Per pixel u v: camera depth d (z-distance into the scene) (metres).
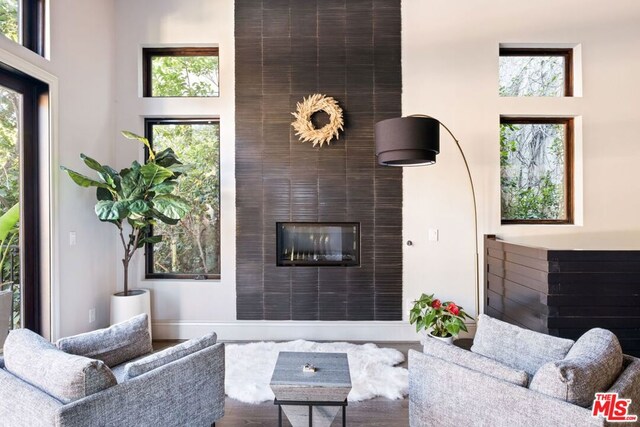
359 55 3.30
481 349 1.63
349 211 3.31
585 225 3.26
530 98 3.27
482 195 3.30
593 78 3.26
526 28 3.26
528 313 2.54
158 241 3.10
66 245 2.69
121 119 3.31
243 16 3.30
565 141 3.40
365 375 2.49
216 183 3.46
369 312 3.32
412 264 3.32
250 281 3.34
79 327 2.83
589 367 1.21
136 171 2.80
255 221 3.33
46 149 2.54
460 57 3.29
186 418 1.58
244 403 2.17
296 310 3.33
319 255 3.41
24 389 1.29
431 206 3.32
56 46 2.59
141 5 3.31
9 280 2.37
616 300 2.26
